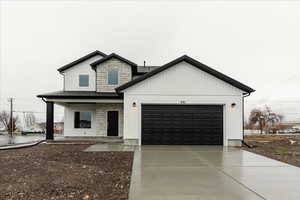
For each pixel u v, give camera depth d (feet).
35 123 197.16
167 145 39.50
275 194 14.29
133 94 40.27
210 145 39.75
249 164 23.82
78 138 52.75
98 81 54.80
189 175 19.06
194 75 40.52
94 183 16.92
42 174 19.22
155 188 15.46
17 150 34.27
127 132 39.93
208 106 40.42
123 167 22.48
